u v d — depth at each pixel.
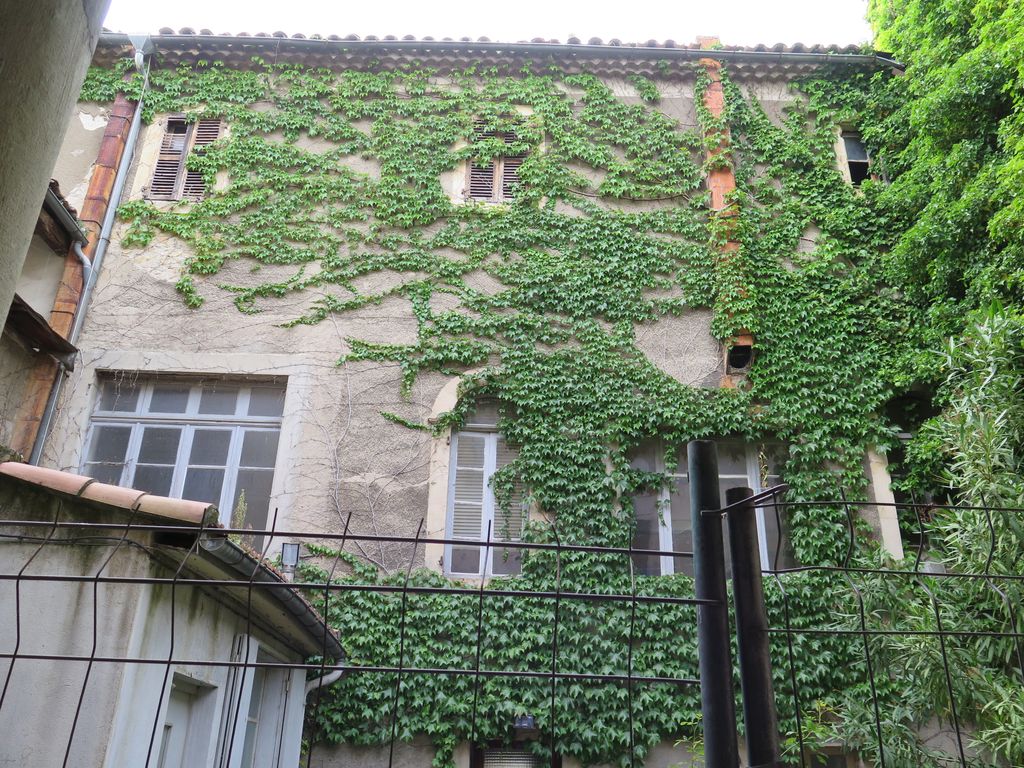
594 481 10.69
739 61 13.50
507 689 9.48
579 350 11.49
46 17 2.68
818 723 9.01
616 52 13.38
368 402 11.16
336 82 13.27
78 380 11.03
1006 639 7.21
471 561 10.43
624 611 9.93
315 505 10.56
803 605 9.88
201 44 13.15
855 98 13.25
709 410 11.06
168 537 5.04
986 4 10.67
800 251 12.32
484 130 13.10
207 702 5.95
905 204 11.73
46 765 4.48
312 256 12.00
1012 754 7.02
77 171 12.39
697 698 9.46
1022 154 9.41
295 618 6.50
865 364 11.35
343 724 9.25
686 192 12.69
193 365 11.27
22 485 5.14
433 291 11.86
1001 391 8.42
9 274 2.57
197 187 12.51
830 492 10.60
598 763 9.24
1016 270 9.51
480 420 11.24
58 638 4.79
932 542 10.14
